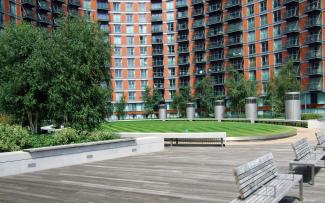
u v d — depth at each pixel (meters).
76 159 14.88
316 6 64.62
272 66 73.31
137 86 92.69
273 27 73.25
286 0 69.31
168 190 9.78
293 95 41.25
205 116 77.75
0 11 61.81
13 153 12.62
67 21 21.80
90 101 21.08
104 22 91.12
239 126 35.72
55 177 11.95
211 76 84.75
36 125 23.38
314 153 11.84
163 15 92.44
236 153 17.84
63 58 20.22
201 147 21.22
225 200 8.66
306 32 66.81
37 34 23.84
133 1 92.88
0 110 23.17
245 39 78.50
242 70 78.69
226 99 80.50
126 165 14.40
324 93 65.62
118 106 83.06
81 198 9.10
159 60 92.62
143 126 38.19
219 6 82.88
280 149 19.14
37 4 73.94
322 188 9.55
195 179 11.18
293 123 39.59
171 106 86.88
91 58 20.97
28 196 9.37
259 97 71.75
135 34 92.94
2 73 23.67
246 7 78.38
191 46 88.81
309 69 66.44
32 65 20.31
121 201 8.76
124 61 92.25
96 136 17.56
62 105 20.36
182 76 89.75
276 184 7.72
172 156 17.09
